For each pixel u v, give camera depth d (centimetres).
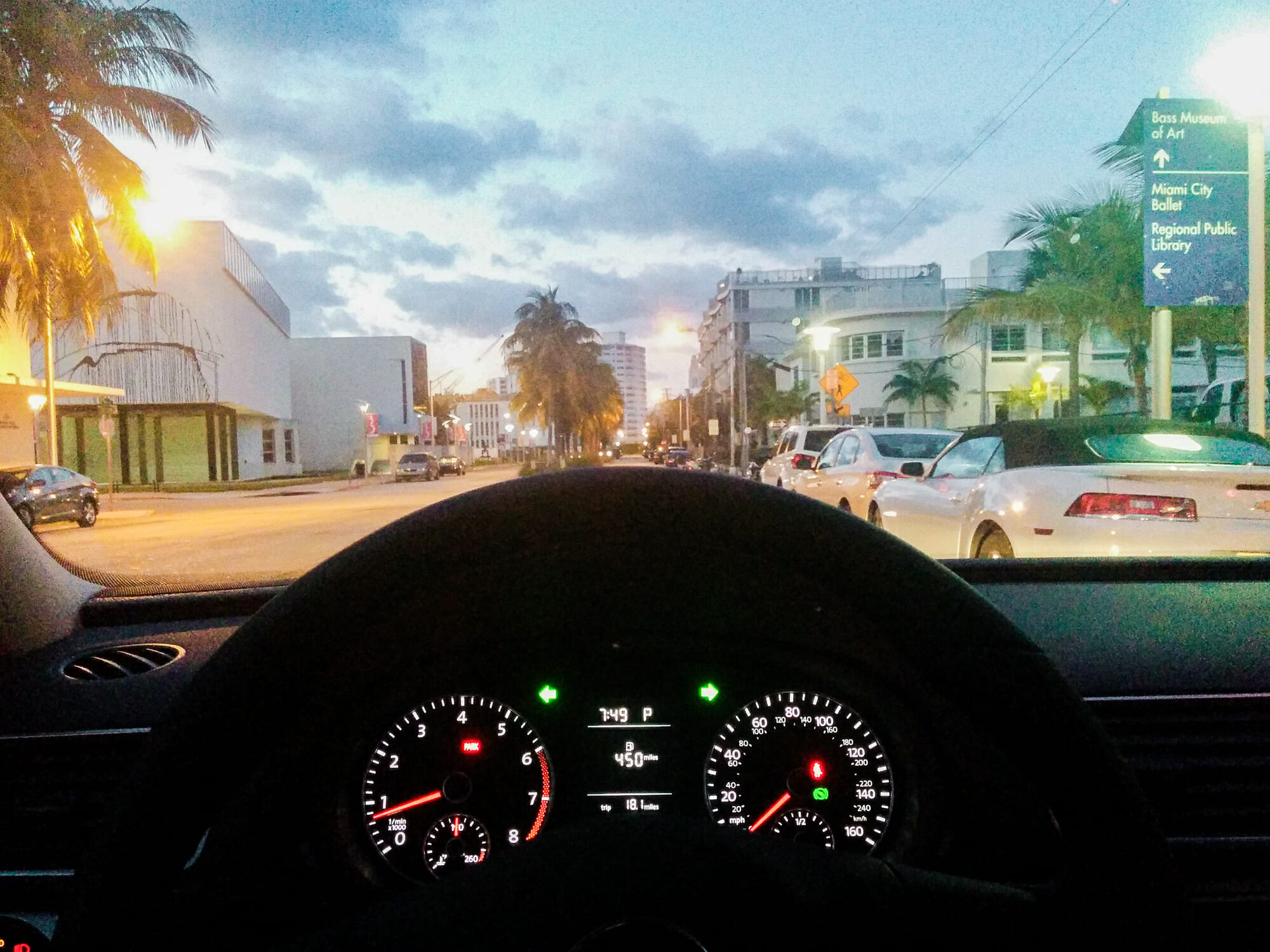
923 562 108
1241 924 166
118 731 179
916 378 4850
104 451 4091
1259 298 1362
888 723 146
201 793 104
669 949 102
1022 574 289
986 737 141
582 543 132
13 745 177
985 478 709
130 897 103
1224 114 1361
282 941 147
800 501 109
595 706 152
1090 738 105
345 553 107
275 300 5256
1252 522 559
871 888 108
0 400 2434
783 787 151
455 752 151
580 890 103
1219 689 192
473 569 121
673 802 153
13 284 2188
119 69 1994
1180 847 168
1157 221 1366
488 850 152
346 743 144
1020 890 114
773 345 8931
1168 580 284
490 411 13138
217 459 4347
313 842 146
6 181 1802
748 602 142
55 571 261
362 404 6034
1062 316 2348
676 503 107
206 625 258
